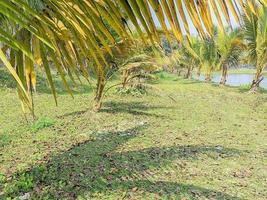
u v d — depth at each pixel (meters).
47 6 1.35
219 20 0.96
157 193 5.72
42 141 9.29
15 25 1.47
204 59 31.14
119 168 6.88
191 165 7.32
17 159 7.77
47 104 15.16
